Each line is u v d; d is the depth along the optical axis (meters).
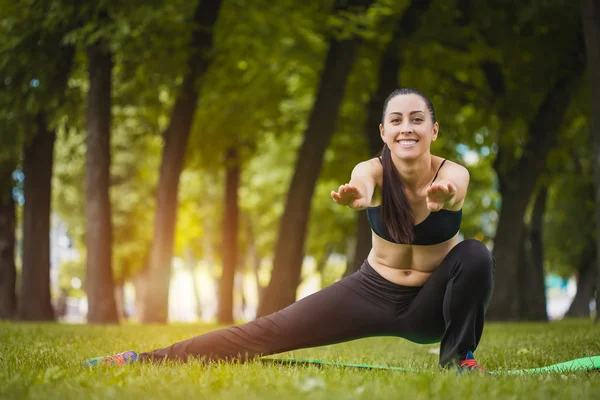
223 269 20.62
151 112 15.95
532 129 16.09
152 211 30.86
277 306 14.23
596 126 10.97
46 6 12.75
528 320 20.00
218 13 14.49
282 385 3.18
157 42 12.59
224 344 4.34
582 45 14.95
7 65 13.16
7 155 14.23
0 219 17.02
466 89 16.73
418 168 4.04
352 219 26.64
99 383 3.25
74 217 31.61
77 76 15.08
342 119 19.41
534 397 2.99
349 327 4.30
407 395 2.94
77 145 18.30
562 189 23.09
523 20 13.33
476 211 25.28
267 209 30.02
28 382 3.31
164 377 3.40
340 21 13.60
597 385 3.50
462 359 4.17
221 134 18.28
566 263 28.05
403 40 15.05
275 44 16.23
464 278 4.05
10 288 16.95
